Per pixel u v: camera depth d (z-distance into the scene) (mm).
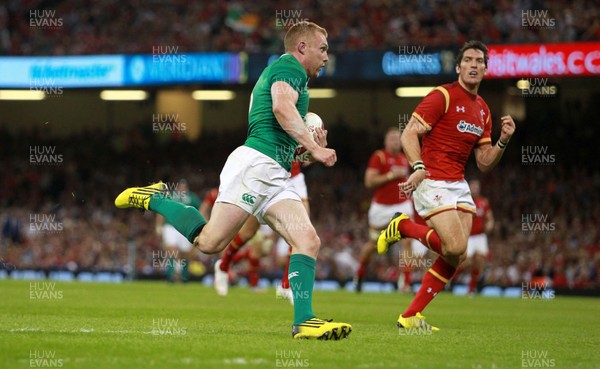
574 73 54125
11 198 78812
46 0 76438
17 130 84188
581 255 56375
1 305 26750
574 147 68812
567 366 13414
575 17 60969
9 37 74938
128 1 76688
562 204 63906
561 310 32625
